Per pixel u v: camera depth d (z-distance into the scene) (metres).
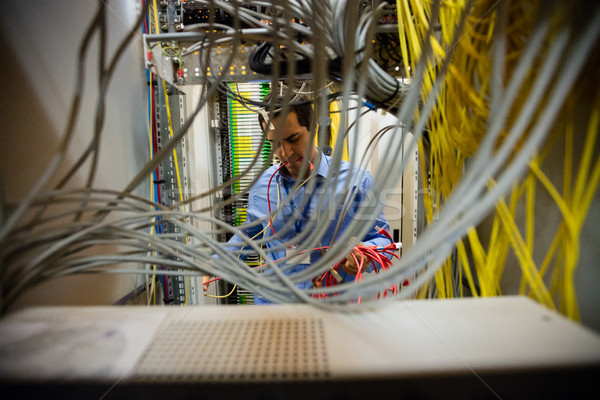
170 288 0.85
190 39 0.72
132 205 0.47
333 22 0.52
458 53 0.44
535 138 0.25
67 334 0.30
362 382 0.25
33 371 0.26
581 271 0.30
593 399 0.24
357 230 0.46
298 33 0.58
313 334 0.30
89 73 0.50
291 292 0.41
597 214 0.29
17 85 0.35
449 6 0.46
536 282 0.34
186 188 0.92
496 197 0.28
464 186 0.33
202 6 0.77
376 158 0.74
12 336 0.29
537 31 0.25
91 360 0.27
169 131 0.82
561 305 0.31
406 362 0.26
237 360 0.27
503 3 0.29
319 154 0.51
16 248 0.32
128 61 0.66
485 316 0.31
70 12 0.45
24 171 0.36
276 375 0.26
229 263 0.46
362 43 0.55
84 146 0.49
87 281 0.49
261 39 0.55
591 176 0.28
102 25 0.29
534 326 0.29
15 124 0.35
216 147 1.11
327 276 0.71
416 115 0.53
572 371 0.25
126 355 0.28
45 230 0.36
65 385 0.26
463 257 0.50
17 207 0.31
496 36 0.30
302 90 0.78
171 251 0.45
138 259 0.43
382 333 0.30
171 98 0.83
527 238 0.35
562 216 0.32
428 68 0.50
